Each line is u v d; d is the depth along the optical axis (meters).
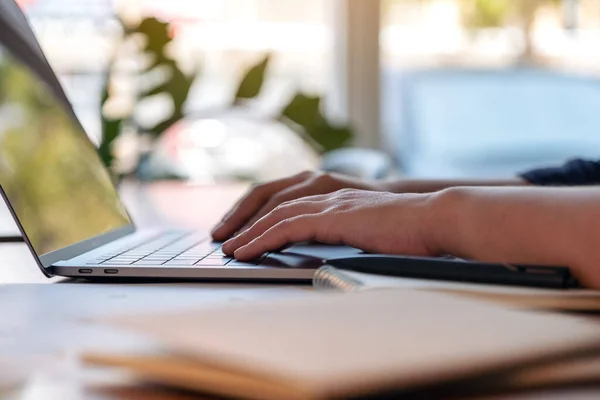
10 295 0.59
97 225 0.91
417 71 2.91
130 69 2.29
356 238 0.64
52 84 1.09
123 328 0.34
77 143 1.04
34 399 0.34
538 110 2.93
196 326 0.34
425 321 0.36
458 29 2.90
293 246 0.81
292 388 0.27
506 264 0.53
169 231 1.05
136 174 2.30
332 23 2.89
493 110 2.93
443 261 0.54
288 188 0.90
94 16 2.67
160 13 2.74
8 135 0.81
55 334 0.44
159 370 0.32
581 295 0.50
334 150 2.38
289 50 2.87
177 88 2.30
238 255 0.69
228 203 1.51
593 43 2.93
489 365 0.30
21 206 0.72
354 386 0.27
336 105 2.90
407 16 2.88
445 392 0.32
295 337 0.33
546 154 2.91
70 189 0.89
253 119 2.43
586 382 0.33
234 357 0.30
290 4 2.86
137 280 0.67
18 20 1.09
